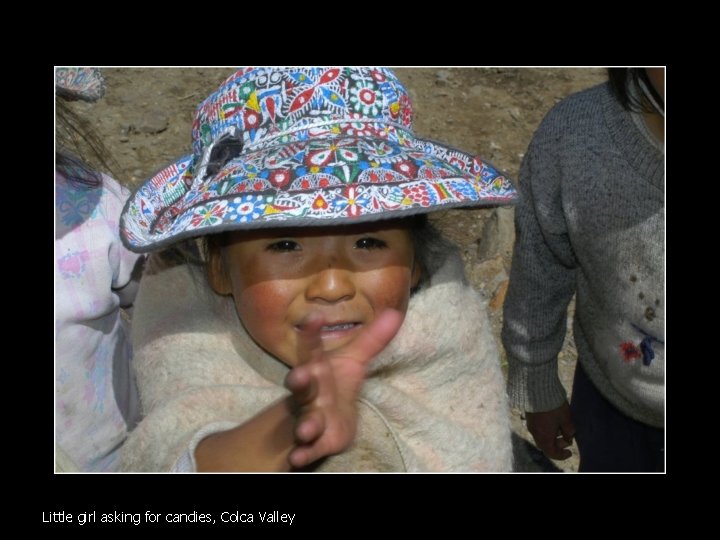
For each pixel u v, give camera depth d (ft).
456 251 1.67
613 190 1.64
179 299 1.56
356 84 1.41
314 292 1.32
